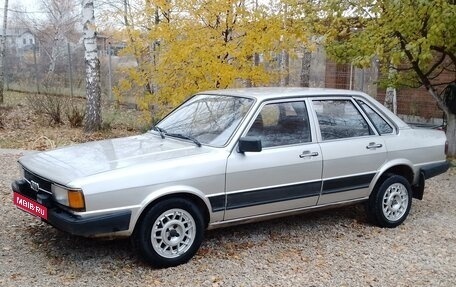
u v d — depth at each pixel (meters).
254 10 8.38
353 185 5.51
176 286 4.16
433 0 7.61
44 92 17.23
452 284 4.36
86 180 4.08
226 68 8.12
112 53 18.16
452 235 5.64
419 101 14.67
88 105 12.77
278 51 8.55
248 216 4.91
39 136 11.87
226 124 5.01
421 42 7.89
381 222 5.78
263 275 4.42
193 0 8.45
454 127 9.91
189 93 8.38
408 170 6.01
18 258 4.62
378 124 5.85
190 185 4.48
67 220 4.06
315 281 4.34
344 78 16.81
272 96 5.18
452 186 8.04
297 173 5.07
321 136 5.33
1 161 8.86
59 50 23.53
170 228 4.48
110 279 4.25
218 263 4.65
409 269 4.66
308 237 5.43
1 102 16.33
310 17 8.71
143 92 10.20
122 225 4.18
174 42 8.45
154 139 5.29
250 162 4.79
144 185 4.26
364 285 4.29
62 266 4.48
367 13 8.47
